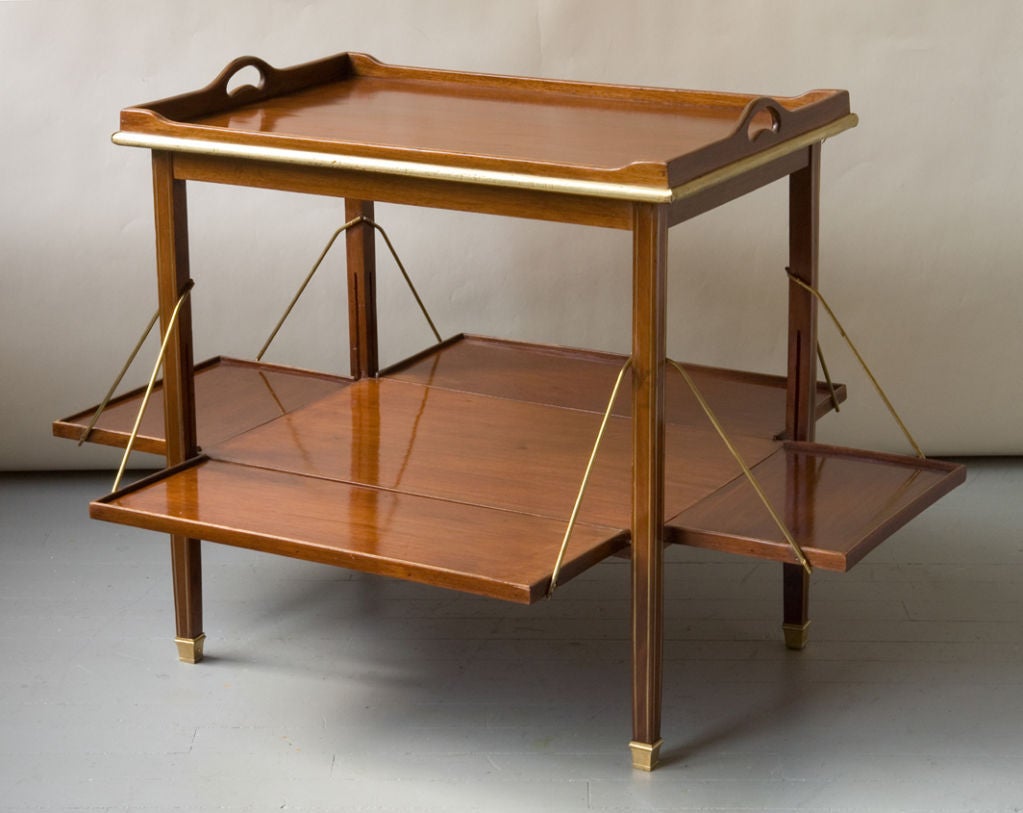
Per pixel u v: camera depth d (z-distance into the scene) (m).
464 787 2.74
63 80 3.78
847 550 2.52
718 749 2.85
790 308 3.00
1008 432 4.02
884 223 3.84
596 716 2.97
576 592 3.49
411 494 2.89
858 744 2.86
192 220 3.90
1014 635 3.26
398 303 3.97
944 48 3.71
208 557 3.69
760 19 3.70
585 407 3.36
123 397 3.38
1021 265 3.86
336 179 2.69
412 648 3.25
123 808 2.69
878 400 4.00
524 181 2.46
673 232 3.87
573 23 3.73
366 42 3.78
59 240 3.90
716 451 3.03
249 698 3.05
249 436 3.20
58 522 3.87
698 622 3.34
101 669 3.17
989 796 2.69
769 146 2.63
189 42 3.77
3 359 4.00
